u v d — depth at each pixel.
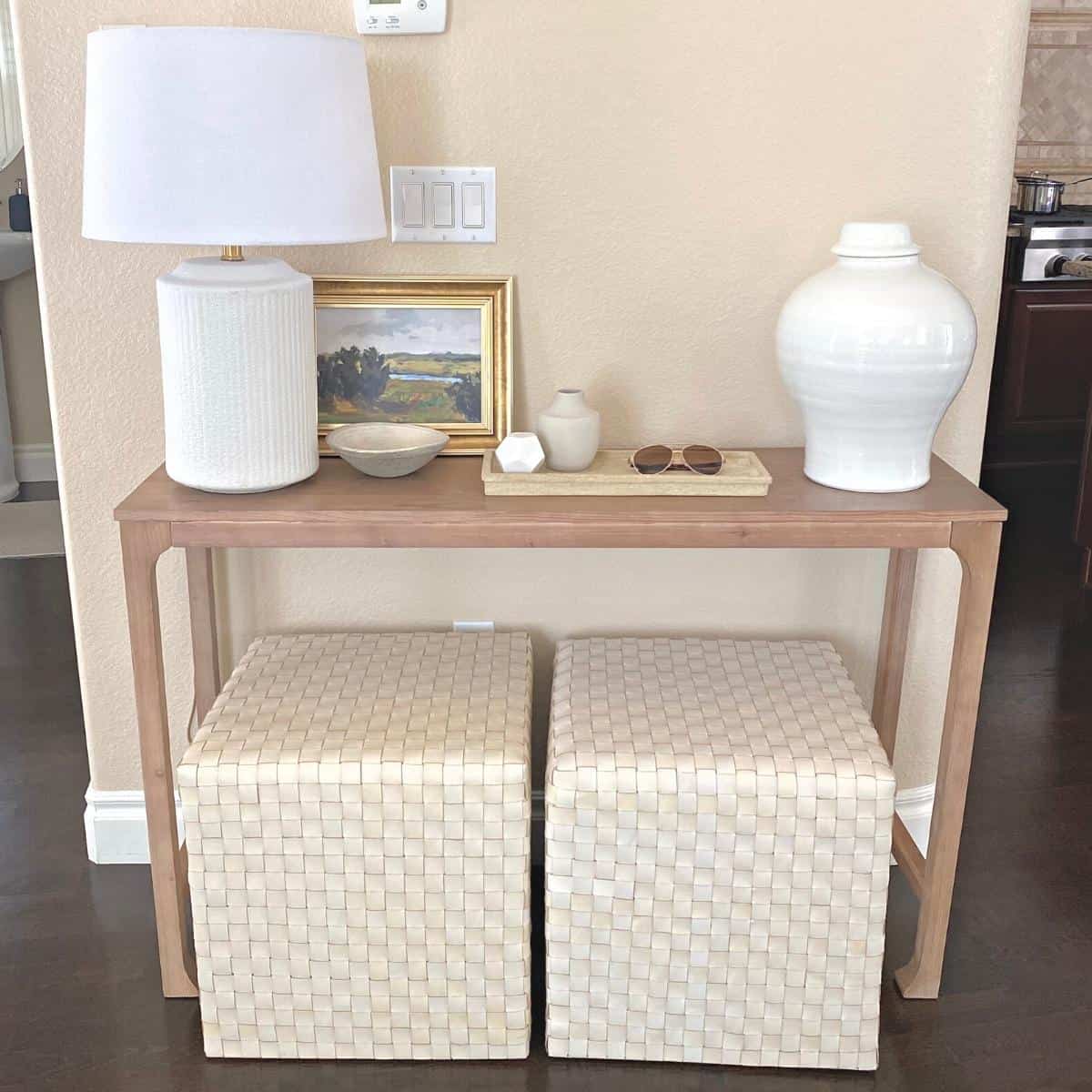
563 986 1.82
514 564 2.21
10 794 2.55
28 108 1.91
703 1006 1.82
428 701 1.89
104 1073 1.82
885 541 1.76
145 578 1.76
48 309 2.01
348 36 1.81
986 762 2.74
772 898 1.77
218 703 1.88
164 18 1.88
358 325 2.02
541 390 2.09
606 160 1.97
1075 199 5.04
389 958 1.81
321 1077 1.83
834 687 1.97
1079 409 4.83
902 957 2.10
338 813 1.73
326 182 1.61
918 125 1.98
